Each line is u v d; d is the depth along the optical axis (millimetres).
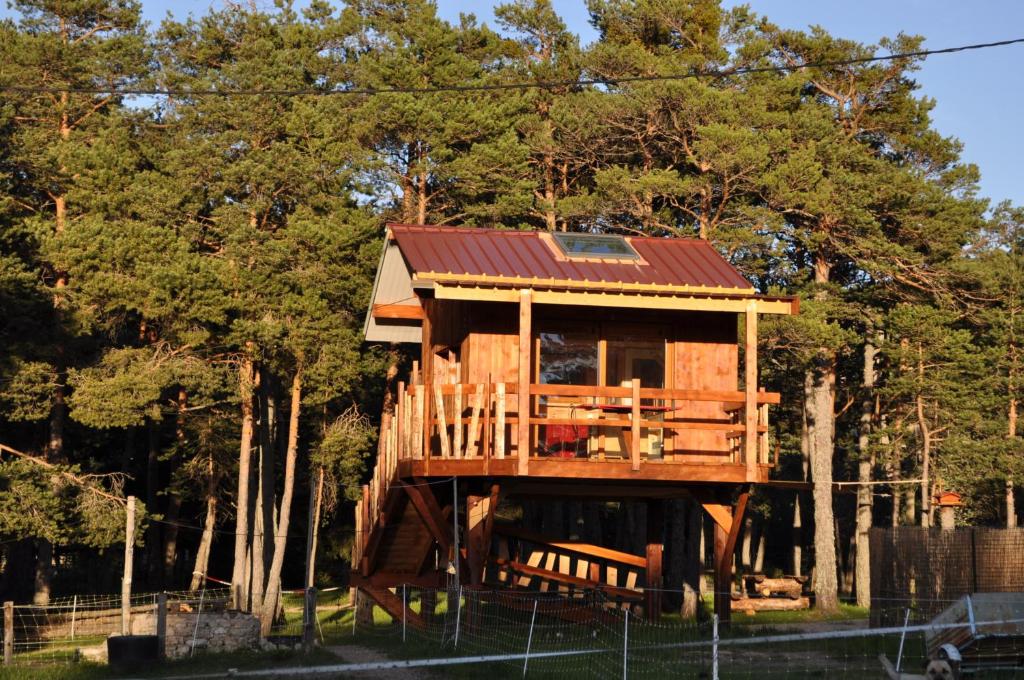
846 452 56781
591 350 23109
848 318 42500
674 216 42125
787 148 38531
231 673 17062
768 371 43594
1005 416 49406
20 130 42875
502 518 52750
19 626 34875
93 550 51656
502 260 22016
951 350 42312
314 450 42656
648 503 25922
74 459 51812
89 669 20125
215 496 49719
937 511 48469
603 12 47156
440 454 23719
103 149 40250
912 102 43469
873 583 22703
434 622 25891
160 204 39750
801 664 18062
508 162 40938
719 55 43375
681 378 23172
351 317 39906
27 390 36344
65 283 40406
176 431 49500
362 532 27750
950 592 21406
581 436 22828
